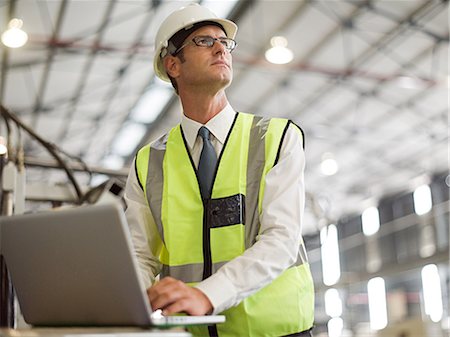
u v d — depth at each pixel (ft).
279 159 5.73
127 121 35.47
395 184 45.68
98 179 37.45
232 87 32.19
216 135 5.98
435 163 41.52
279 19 26.76
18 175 10.53
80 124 35.29
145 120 35.40
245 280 4.99
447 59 28.68
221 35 6.08
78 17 25.30
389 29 27.27
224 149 5.90
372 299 46.32
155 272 6.16
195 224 5.76
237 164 5.80
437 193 42.32
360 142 38.78
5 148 10.32
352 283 47.96
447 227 40.83
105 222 4.02
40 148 36.09
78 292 4.30
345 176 45.39
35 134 11.34
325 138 38.06
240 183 5.73
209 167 5.87
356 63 29.81
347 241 51.31
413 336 18.98
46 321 4.59
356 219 51.34
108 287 4.14
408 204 45.57
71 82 30.50
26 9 24.52
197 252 5.69
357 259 49.93
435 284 40.16
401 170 43.39
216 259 5.61
